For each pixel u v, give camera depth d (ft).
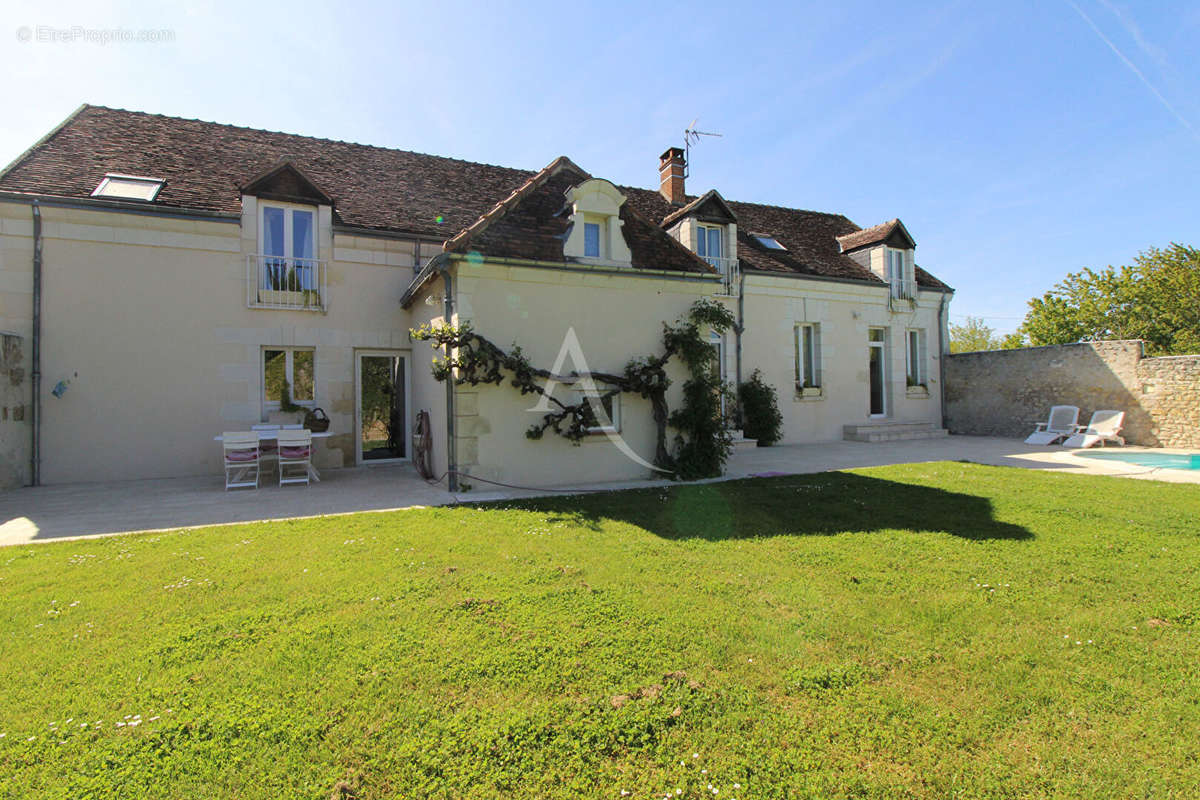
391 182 39.88
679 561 15.20
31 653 9.90
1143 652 10.02
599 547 16.49
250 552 16.02
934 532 18.01
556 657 9.80
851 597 12.60
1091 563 14.79
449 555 15.71
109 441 29.30
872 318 51.65
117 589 13.06
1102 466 32.60
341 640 10.43
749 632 10.78
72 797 6.50
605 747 7.45
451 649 10.07
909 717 8.13
